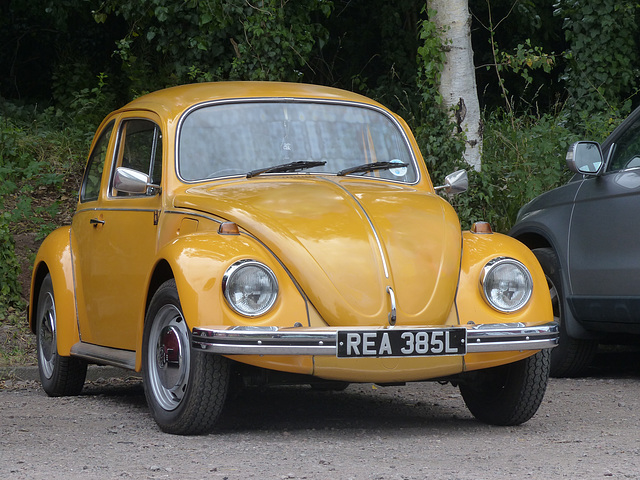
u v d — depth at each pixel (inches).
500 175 563.5
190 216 255.3
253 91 291.3
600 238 335.9
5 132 655.8
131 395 324.8
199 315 223.6
